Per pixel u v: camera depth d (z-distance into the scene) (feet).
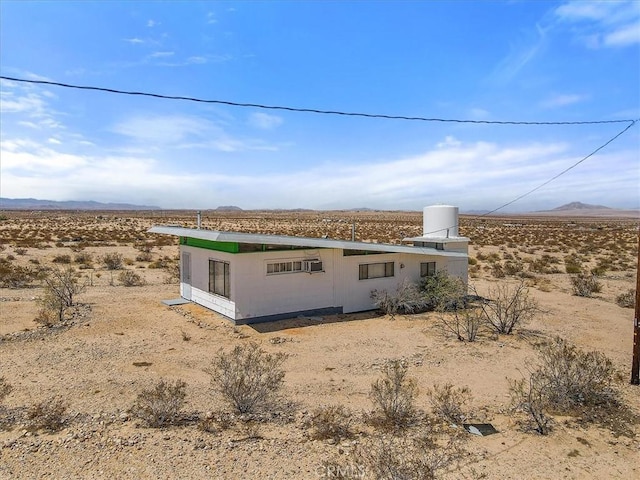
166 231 59.82
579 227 356.59
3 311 53.26
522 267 104.58
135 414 26.21
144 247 145.69
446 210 67.05
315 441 23.62
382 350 41.39
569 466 21.74
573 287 75.82
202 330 47.55
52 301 51.24
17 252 115.96
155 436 23.57
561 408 28.27
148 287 74.13
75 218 379.55
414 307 59.36
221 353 39.42
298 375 34.55
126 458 21.33
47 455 21.39
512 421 26.68
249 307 50.80
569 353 31.60
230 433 24.29
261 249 51.44
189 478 19.90
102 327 47.21
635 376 32.63
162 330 47.09
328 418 25.91
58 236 175.11
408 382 33.19
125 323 49.29
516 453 22.86
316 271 54.39
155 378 32.99
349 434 24.48
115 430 24.22
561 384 29.60
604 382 31.58
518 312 50.21
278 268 52.95
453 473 20.77
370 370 36.06
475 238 208.95
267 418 26.43
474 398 30.22
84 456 21.40
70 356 37.63
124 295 65.82
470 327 46.65
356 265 58.54
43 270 86.94
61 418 25.68
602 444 24.03
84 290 67.26
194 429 24.62
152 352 39.55
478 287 79.66
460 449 23.03
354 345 42.98
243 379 27.73
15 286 71.82
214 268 55.21
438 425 25.91
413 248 59.82
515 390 28.60
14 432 23.79
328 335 46.55
